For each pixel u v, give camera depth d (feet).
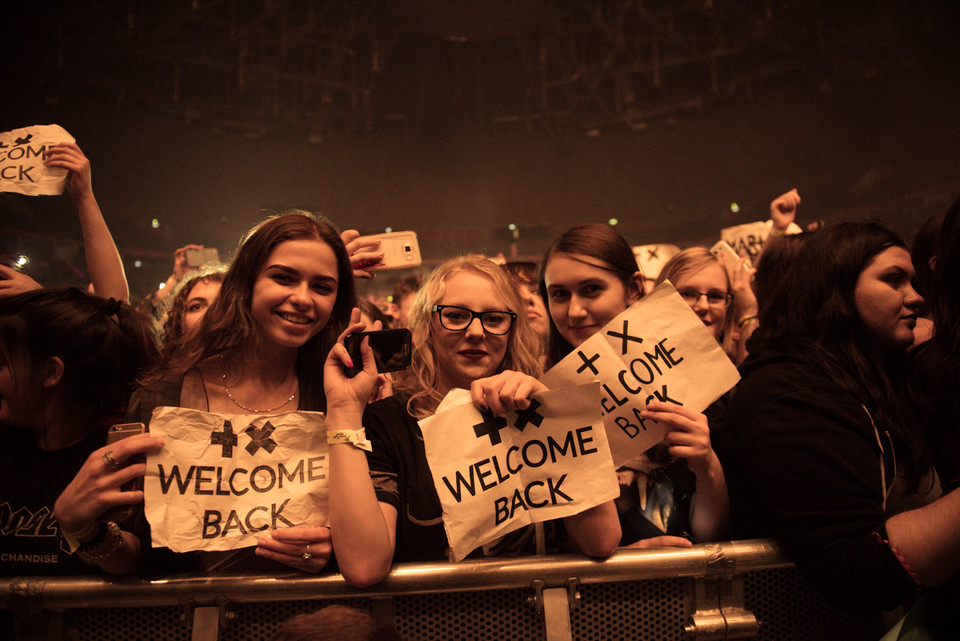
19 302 5.36
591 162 65.21
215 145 58.03
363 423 5.22
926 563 4.05
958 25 40.50
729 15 45.50
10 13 40.86
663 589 4.81
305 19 46.42
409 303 14.65
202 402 5.27
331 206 66.95
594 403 4.72
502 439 4.73
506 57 54.85
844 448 4.56
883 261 5.22
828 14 43.52
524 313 5.90
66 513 4.34
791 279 5.60
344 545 4.41
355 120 58.85
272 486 4.75
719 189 66.39
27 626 4.61
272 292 5.19
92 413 5.41
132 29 43.42
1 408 5.33
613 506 4.74
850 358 5.06
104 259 7.44
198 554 4.98
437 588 4.53
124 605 4.55
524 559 4.64
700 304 9.04
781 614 4.89
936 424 4.75
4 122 48.29
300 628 3.36
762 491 4.77
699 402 5.07
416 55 54.39
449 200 68.08
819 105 54.29
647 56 51.11
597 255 6.36
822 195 62.13
